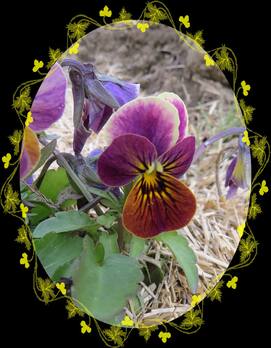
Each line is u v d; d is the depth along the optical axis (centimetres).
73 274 17
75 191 18
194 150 18
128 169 17
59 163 18
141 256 19
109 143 17
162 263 19
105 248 18
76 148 18
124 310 18
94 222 18
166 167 18
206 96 22
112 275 17
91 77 18
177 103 17
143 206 18
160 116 17
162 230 18
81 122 18
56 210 19
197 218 20
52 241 18
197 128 22
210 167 21
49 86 17
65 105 18
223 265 19
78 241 18
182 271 19
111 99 18
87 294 17
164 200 18
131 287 17
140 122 17
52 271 18
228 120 21
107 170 17
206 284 19
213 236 20
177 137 17
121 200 18
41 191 19
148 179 18
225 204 20
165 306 19
